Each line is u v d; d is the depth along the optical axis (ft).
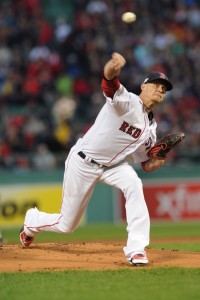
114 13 295.07
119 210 230.89
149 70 273.13
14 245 107.86
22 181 225.76
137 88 261.65
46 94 264.11
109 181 89.45
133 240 86.58
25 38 282.15
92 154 88.53
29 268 86.99
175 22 299.17
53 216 96.84
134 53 279.69
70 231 95.76
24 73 270.05
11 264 89.71
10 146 235.40
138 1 301.02
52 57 275.59
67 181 90.99
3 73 269.03
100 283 74.84
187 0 306.76
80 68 276.82
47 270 84.74
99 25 289.74
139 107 85.66
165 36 290.97
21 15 293.64
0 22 289.74
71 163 90.27
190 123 249.55
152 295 67.77
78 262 91.91
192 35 295.69
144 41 286.46
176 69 274.77
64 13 315.78
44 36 282.77
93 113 256.32
